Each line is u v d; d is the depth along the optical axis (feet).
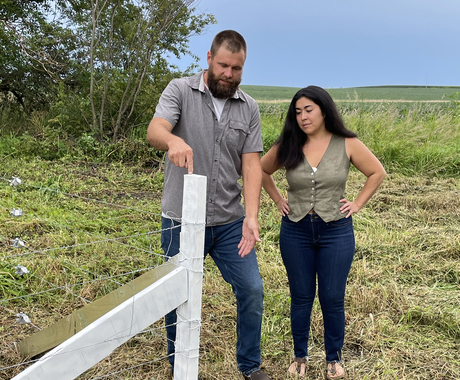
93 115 31.40
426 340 10.11
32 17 35.22
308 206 8.50
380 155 30.07
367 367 9.21
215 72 7.34
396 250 15.31
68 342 5.36
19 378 5.19
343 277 8.58
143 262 13.21
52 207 17.46
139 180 24.64
